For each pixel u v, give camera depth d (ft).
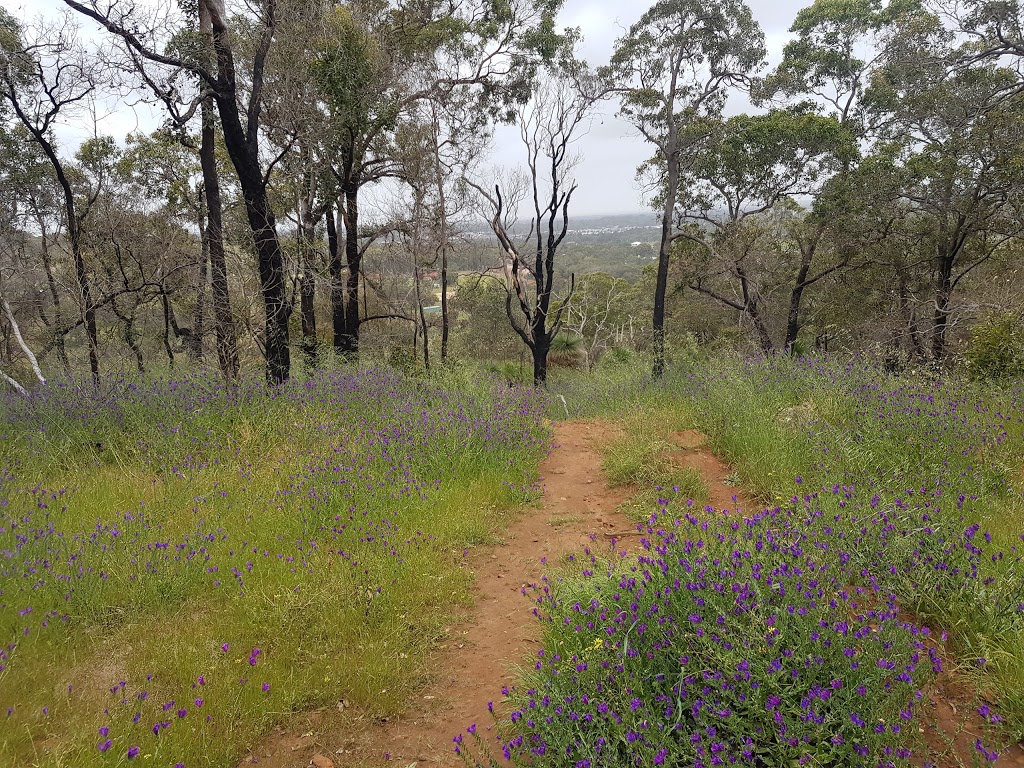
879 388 24.79
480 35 64.49
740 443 23.08
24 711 10.66
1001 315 36.58
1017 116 55.83
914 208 66.03
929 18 65.87
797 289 79.20
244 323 46.42
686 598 10.91
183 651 12.57
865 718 8.25
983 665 10.19
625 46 70.28
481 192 70.03
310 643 13.21
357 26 46.19
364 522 18.61
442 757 10.22
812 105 75.87
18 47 38.34
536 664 11.69
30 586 13.85
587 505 21.94
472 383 37.45
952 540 12.84
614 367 51.42
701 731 8.37
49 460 23.49
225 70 32.78
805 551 12.53
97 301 49.57
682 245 84.38
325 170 54.49
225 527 18.24
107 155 64.18
